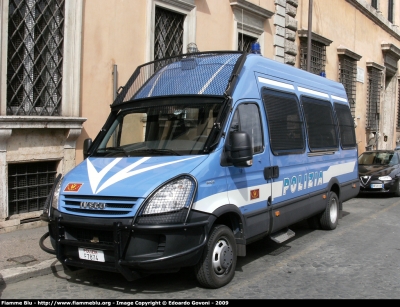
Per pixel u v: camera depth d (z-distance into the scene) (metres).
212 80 5.93
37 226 7.91
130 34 9.66
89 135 8.90
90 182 5.05
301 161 7.36
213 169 5.14
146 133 5.86
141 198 4.62
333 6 19.62
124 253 4.59
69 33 8.38
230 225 5.64
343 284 5.59
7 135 7.31
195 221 4.76
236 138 5.21
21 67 7.79
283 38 15.36
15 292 5.16
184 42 11.24
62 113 8.39
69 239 4.97
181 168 4.95
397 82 29.53
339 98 9.66
